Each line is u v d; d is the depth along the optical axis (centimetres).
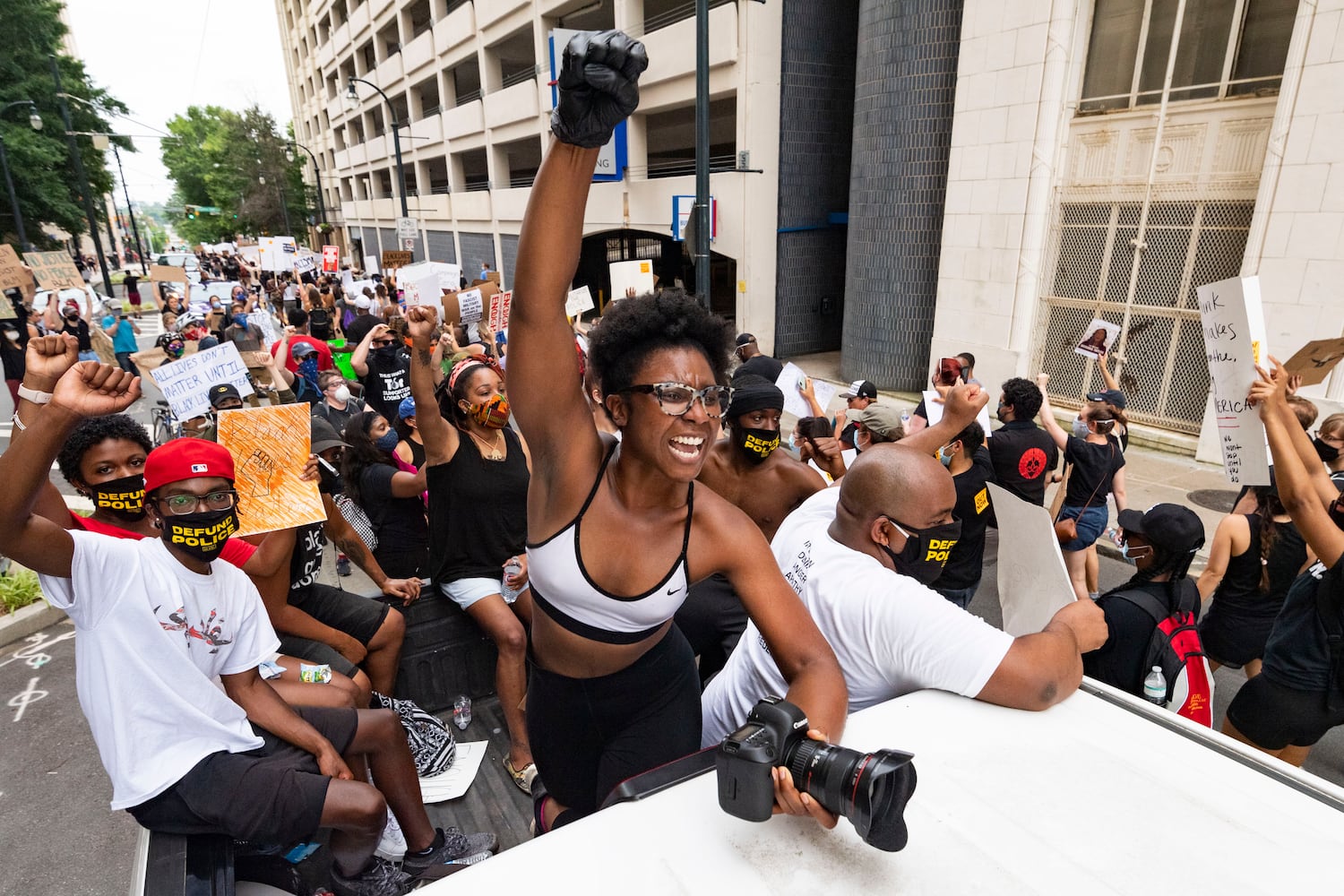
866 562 167
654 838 99
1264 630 364
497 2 2292
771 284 1546
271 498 242
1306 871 94
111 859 335
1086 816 104
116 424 269
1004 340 1080
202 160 8481
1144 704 134
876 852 97
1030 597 177
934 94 1158
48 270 1361
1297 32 744
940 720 129
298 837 189
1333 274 752
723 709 200
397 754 227
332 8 4456
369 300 1606
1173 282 915
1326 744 397
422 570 422
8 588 560
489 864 94
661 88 1653
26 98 3316
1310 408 395
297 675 259
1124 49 923
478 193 2752
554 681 163
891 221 1234
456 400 296
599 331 131
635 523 138
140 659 185
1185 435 923
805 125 1488
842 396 1234
